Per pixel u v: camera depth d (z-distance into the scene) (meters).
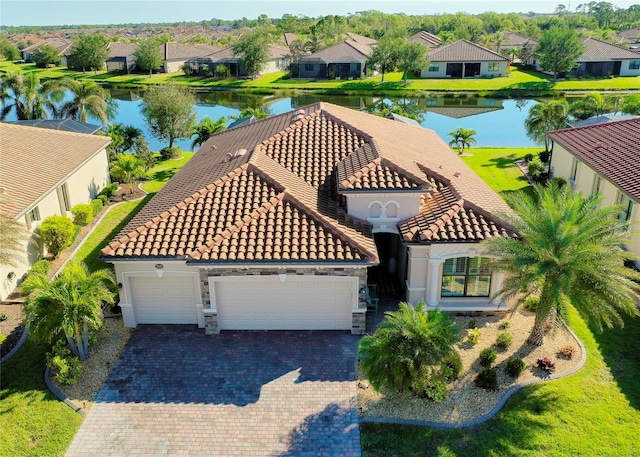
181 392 17.52
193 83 97.06
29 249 25.83
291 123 29.33
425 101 79.94
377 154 23.28
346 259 18.89
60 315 17.62
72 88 51.41
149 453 15.20
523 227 18.12
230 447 15.39
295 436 15.72
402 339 16.14
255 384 17.86
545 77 92.06
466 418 16.16
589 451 14.80
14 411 16.64
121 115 72.94
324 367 18.67
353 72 96.31
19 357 19.28
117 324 21.33
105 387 17.75
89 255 27.55
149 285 20.67
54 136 34.78
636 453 14.73
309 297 20.27
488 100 80.19
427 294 21.47
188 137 49.00
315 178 24.39
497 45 124.12
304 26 177.62
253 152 25.09
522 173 39.91
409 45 89.06
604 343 19.53
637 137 30.30
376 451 15.11
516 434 15.46
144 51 106.12
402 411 16.55
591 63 91.00
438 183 24.00
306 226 20.14
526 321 21.05
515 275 18.78
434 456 14.84
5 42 153.62
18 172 28.08
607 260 17.05
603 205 28.77
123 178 37.38
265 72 106.44
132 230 20.56
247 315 20.66
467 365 18.42
